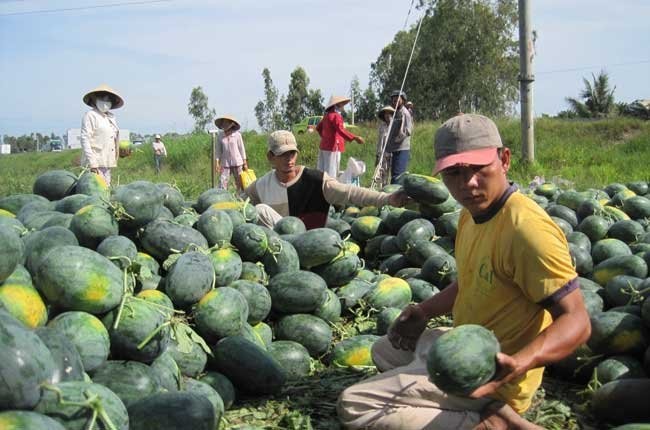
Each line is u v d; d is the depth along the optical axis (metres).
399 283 6.83
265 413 4.91
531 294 3.58
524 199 3.67
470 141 3.61
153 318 4.29
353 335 6.41
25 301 3.90
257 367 5.00
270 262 6.36
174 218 6.74
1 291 3.87
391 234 8.79
